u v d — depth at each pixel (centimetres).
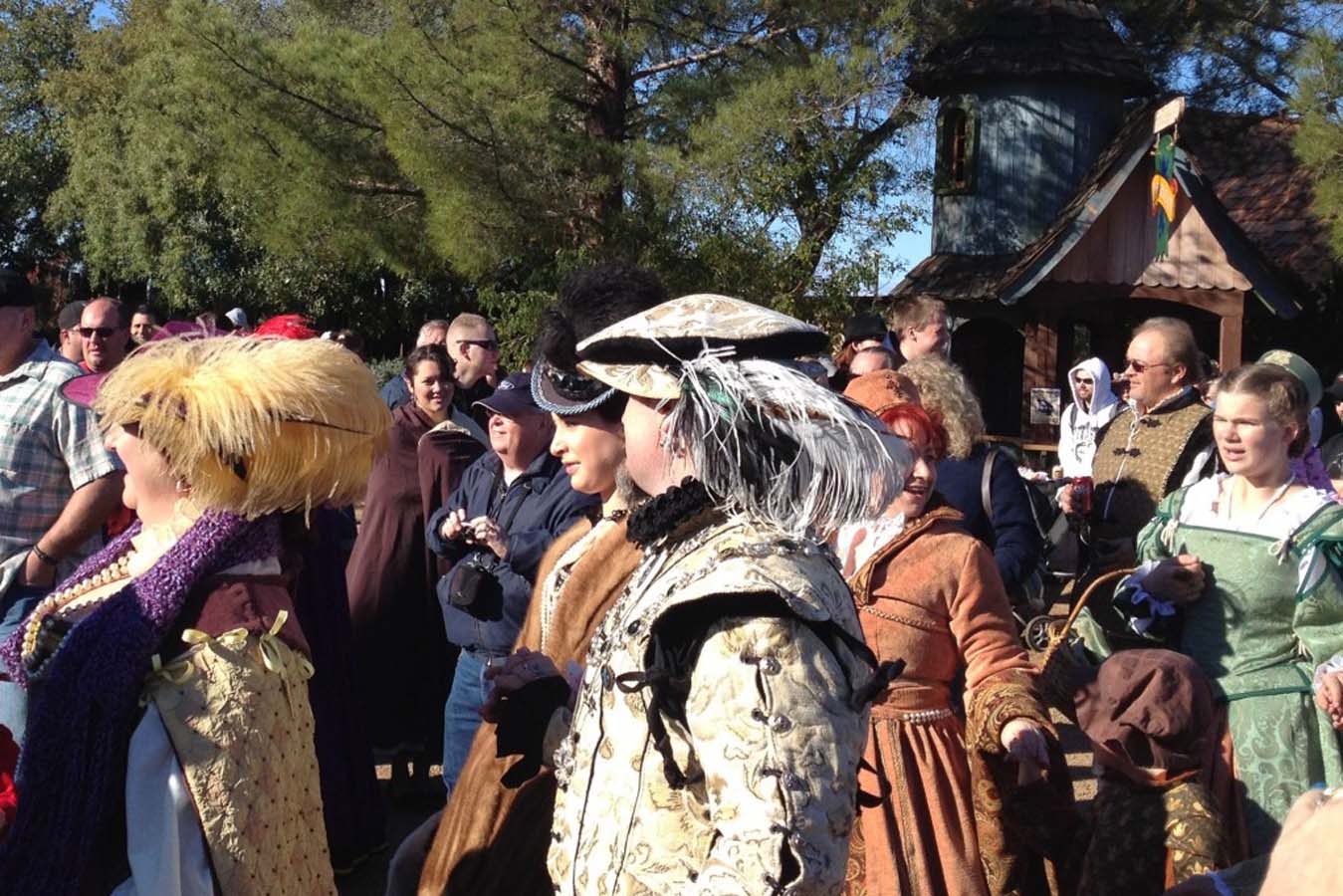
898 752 318
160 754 242
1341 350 1623
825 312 1377
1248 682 337
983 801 321
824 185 1408
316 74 1345
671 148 1352
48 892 241
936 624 326
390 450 557
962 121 1717
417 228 1441
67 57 2897
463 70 1302
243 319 842
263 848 245
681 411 186
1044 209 1670
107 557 276
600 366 200
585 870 183
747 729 164
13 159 2703
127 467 266
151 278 2311
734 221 1389
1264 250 1803
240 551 257
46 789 244
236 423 245
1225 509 356
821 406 184
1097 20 1708
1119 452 479
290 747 257
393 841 524
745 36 1479
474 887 272
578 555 289
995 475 427
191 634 247
